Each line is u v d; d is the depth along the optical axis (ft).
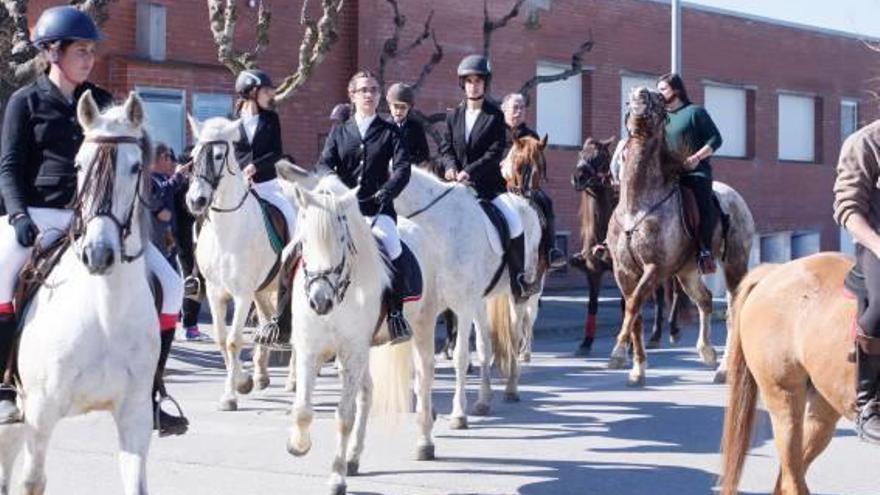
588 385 45.14
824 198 115.24
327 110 73.82
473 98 37.55
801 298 23.07
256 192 39.60
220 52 53.57
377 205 30.45
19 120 21.45
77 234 20.31
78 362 20.45
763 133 108.37
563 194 90.33
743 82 106.11
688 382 45.91
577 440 34.45
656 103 42.16
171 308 23.25
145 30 64.34
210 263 39.09
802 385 23.22
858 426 21.61
